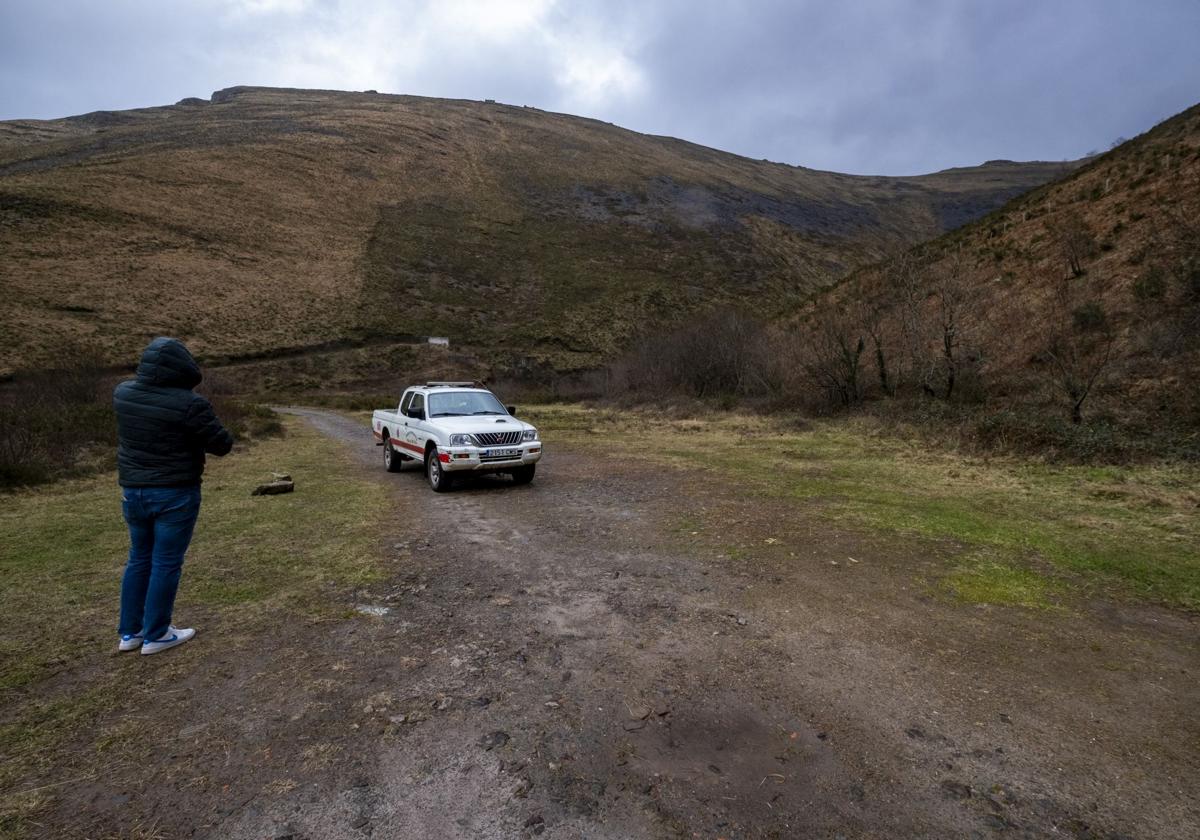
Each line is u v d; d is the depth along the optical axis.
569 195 96.94
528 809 2.42
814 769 2.68
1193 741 2.87
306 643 3.99
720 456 13.30
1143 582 5.00
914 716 3.10
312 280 57.94
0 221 49.94
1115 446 10.69
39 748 2.83
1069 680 3.46
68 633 4.15
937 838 2.26
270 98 139.00
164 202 61.84
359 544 6.46
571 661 3.73
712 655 3.79
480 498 9.20
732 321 31.56
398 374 48.38
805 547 6.10
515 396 43.06
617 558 5.89
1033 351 17.73
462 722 3.05
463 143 110.44
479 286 65.25
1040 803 2.46
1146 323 15.38
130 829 2.31
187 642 4.00
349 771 2.66
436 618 4.42
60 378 21.30
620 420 24.41
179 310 47.56
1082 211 22.89
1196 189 18.66
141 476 3.73
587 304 64.25
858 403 20.27
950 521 7.02
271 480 10.77
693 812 2.40
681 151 154.38
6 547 6.38
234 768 2.68
